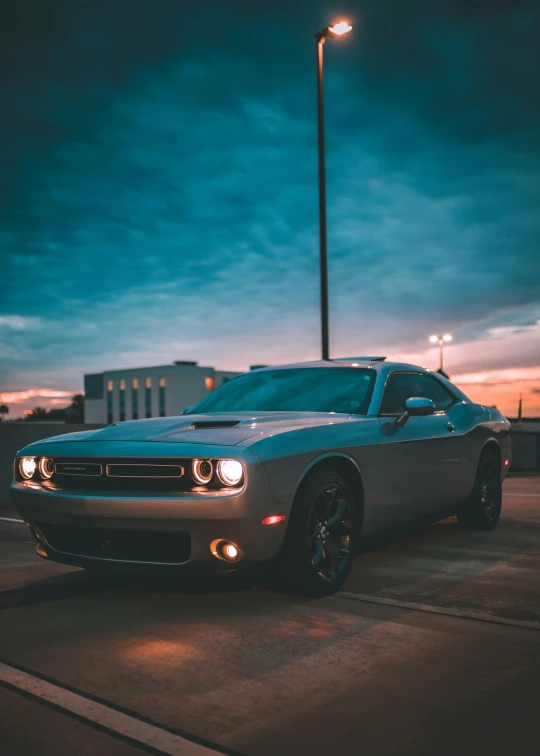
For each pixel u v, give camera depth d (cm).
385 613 347
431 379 559
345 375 496
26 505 387
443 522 641
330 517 392
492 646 295
